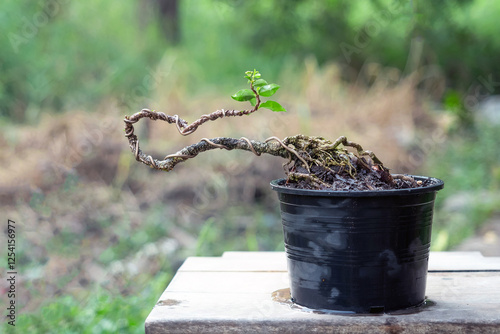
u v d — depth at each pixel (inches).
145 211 85.7
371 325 36.3
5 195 84.7
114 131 97.5
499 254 71.1
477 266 43.8
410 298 37.8
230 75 157.2
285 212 38.3
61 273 65.0
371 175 38.7
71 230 76.8
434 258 45.7
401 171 101.9
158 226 78.8
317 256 37.4
